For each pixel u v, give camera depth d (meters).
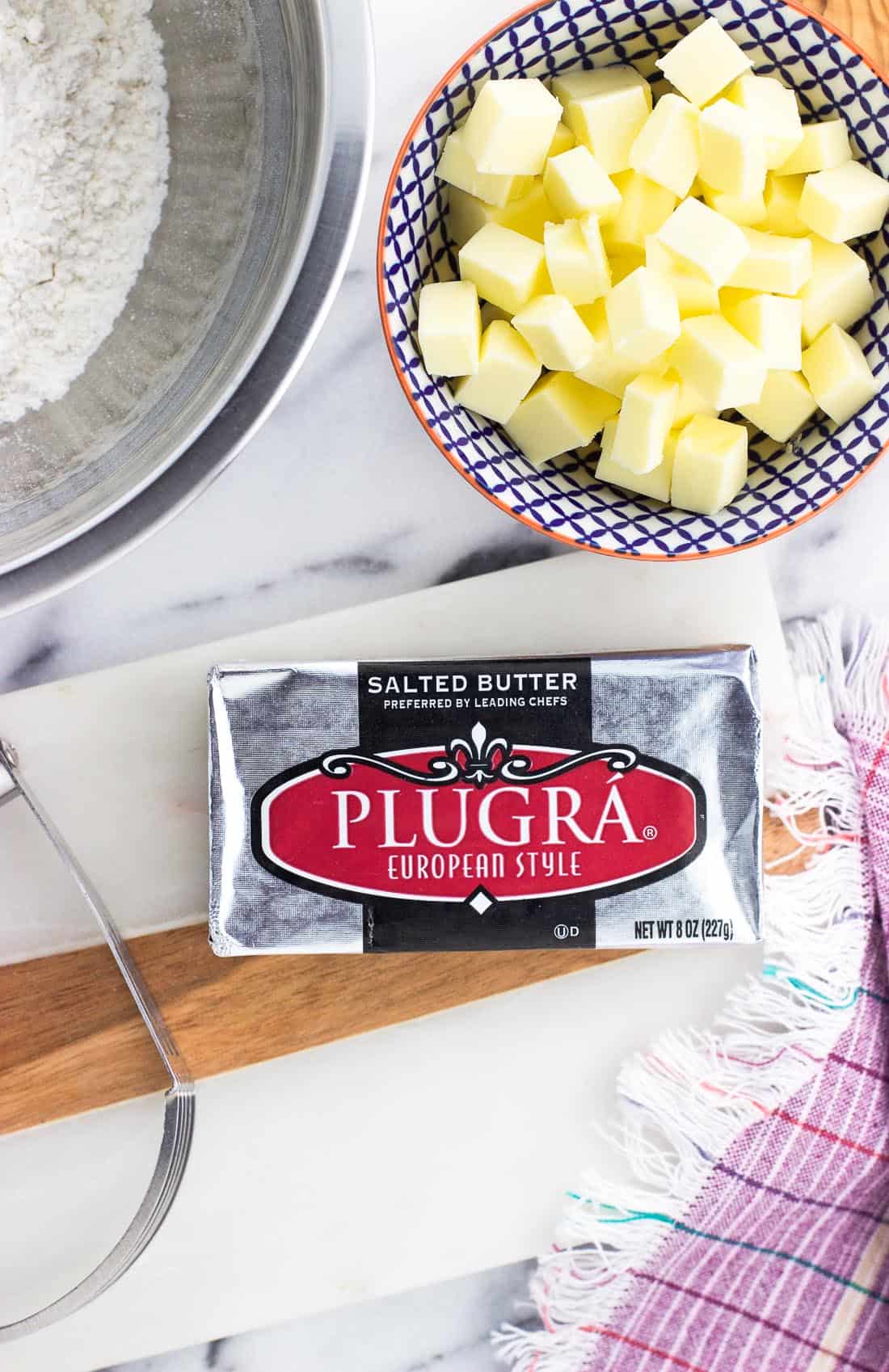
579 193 0.63
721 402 0.65
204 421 0.57
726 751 0.68
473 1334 0.82
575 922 0.69
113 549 0.58
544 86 0.66
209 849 0.71
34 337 0.65
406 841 0.69
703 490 0.67
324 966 0.78
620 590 0.77
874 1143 0.78
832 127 0.64
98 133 0.63
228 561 0.76
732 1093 0.78
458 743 0.68
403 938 0.69
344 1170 0.80
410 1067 0.79
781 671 0.77
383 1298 0.82
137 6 0.62
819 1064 0.78
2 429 0.67
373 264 0.74
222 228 0.63
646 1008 0.79
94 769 0.77
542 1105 0.80
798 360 0.65
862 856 0.77
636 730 0.68
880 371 0.66
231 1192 0.80
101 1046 0.78
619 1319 0.80
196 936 0.78
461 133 0.64
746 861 0.69
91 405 0.66
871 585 0.78
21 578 0.58
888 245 0.66
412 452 0.76
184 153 0.65
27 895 0.78
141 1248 0.75
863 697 0.77
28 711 0.77
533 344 0.65
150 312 0.65
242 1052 0.78
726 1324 0.80
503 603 0.77
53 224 0.64
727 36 0.62
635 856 0.69
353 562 0.76
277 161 0.60
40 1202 0.79
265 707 0.69
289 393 0.75
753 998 0.78
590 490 0.71
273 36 0.58
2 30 0.61
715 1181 0.79
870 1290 0.80
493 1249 0.81
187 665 0.77
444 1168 0.80
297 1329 0.82
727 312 0.67
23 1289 0.79
